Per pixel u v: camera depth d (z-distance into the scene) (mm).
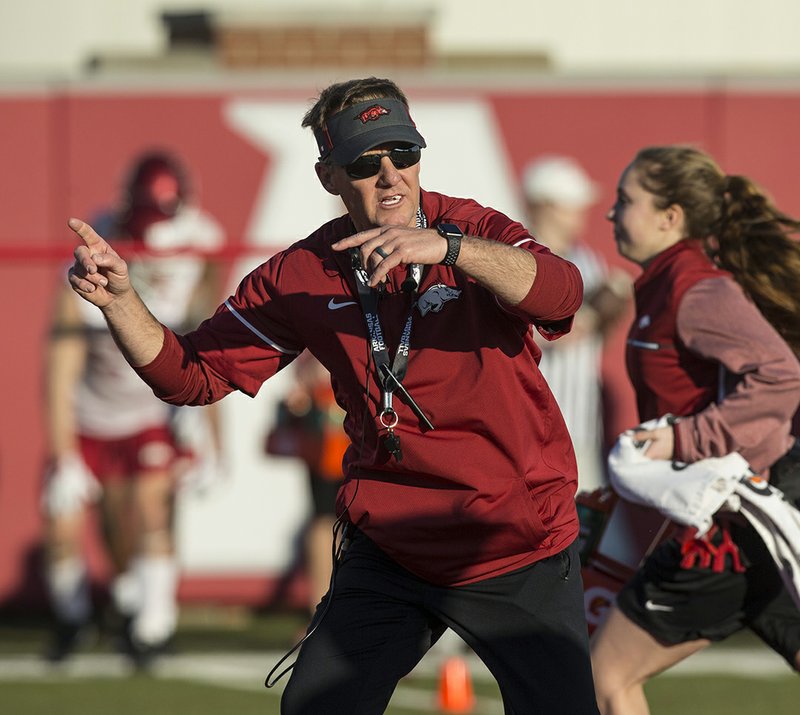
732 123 34312
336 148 13648
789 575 16094
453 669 25812
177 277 33156
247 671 29609
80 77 33812
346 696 13773
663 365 16672
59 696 27141
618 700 16703
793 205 34344
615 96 34156
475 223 13938
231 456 33781
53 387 32562
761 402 15945
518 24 45406
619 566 17594
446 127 34125
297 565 34062
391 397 13453
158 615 30766
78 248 13570
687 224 17219
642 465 16359
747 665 30172
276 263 14320
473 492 13570
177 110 34000
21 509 33719
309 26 39625
